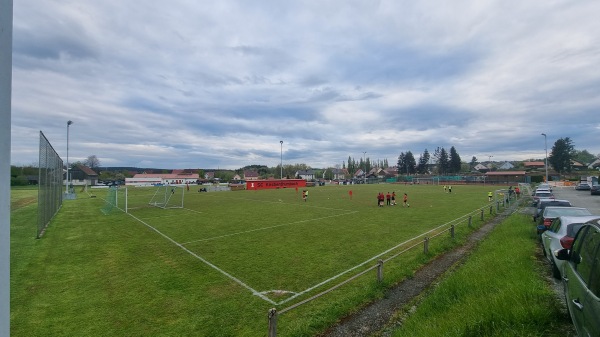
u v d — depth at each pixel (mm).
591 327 3545
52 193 21500
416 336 5406
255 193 50375
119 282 8867
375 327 6410
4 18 1725
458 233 15234
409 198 37781
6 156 1691
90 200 36625
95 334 6102
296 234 15516
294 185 72312
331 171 150500
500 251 10734
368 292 7910
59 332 6184
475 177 91000
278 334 6051
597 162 112938
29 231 16625
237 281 8883
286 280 8953
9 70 1740
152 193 50375
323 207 28297
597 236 4191
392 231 16156
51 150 20297
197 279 9070
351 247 12711
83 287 8500
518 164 143375
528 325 5066
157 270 9914
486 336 4965
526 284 6734
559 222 9047
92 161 132875
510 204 30438
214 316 6785
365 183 101688
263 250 12336
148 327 6340
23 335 6074
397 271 9516
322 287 8422
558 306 5828
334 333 6195
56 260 11086
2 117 1676
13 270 9953
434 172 149125
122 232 16344
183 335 6020
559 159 94188
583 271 4305
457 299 6898
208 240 14250
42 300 7664
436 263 10789
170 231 16578
